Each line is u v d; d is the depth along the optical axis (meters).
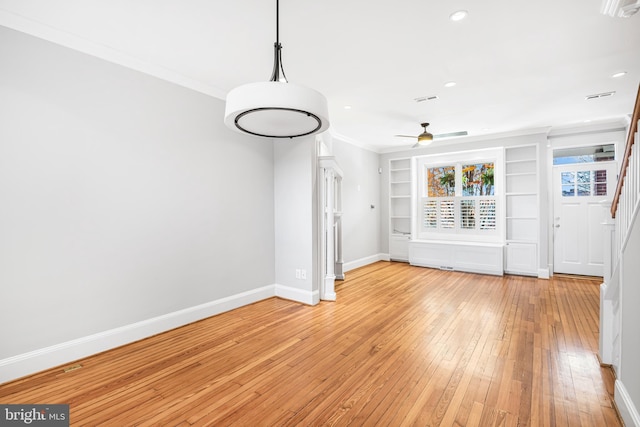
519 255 5.57
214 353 2.60
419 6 2.09
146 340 2.86
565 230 5.52
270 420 1.77
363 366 2.37
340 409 1.86
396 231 7.25
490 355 2.53
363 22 2.28
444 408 1.86
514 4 2.07
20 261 2.22
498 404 1.89
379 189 7.22
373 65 2.98
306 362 2.44
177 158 3.16
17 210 2.21
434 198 6.64
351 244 6.16
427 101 3.97
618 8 1.90
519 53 2.76
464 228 6.29
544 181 5.36
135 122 2.84
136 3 2.05
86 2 2.03
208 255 3.44
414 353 2.57
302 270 3.98
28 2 2.03
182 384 2.13
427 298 4.18
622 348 1.84
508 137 5.69
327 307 3.81
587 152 5.35
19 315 2.22
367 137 5.95
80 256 2.51
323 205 4.06
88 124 2.55
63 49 2.42
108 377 2.23
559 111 4.42
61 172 2.41
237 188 3.76
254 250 3.97
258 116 1.86
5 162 2.16
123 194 2.76
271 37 2.48
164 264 3.06
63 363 2.41
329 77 3.25
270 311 3.65
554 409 1.84
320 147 4.41
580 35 2.46
